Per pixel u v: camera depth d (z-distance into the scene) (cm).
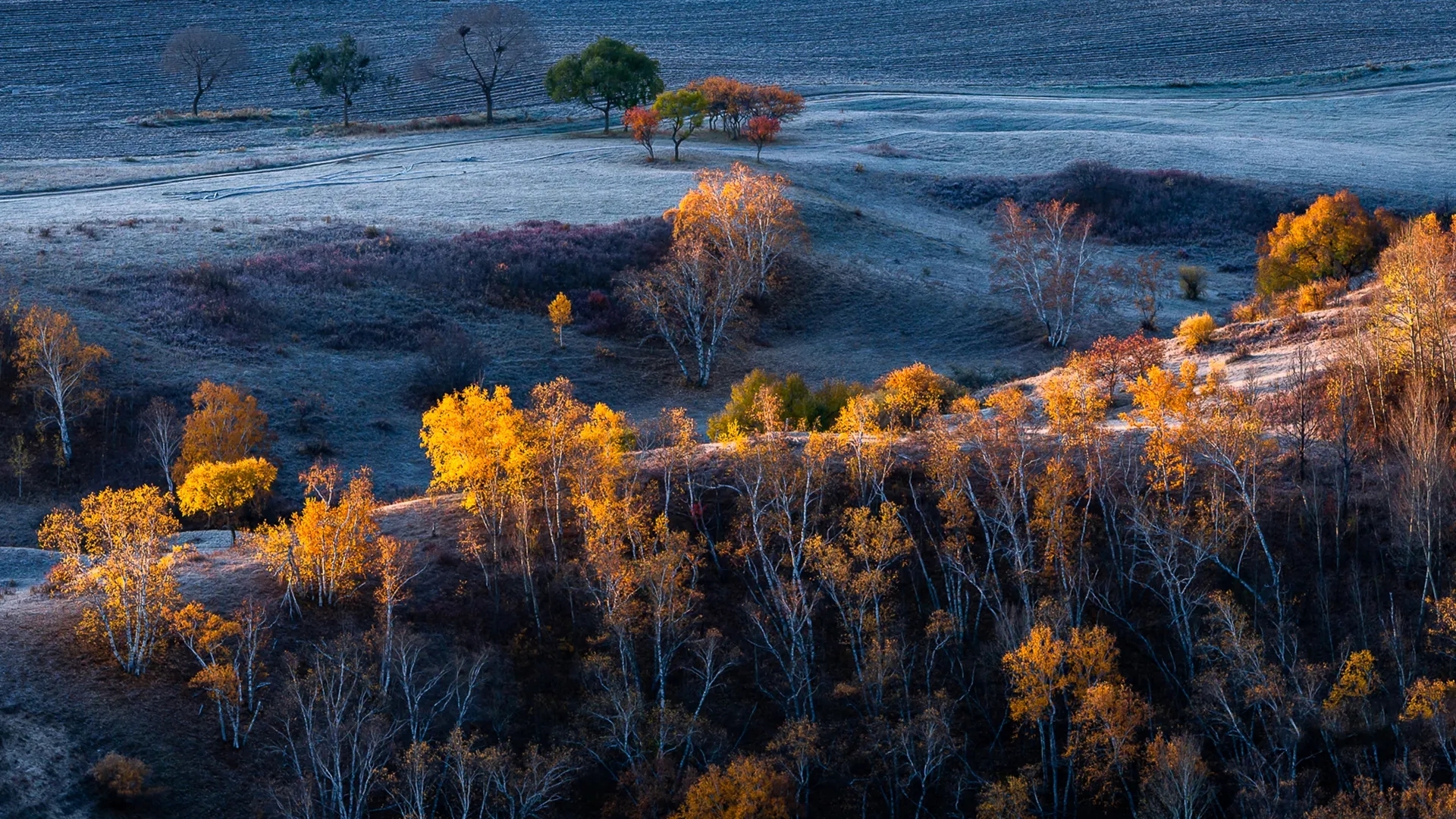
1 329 10681
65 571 6303
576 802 5641
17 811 4956
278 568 6456
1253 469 6638
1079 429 7056
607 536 6500
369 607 6462
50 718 5412
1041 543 6656
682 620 6259
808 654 6312
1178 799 5175
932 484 7206
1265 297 12356
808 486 6888
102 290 12131
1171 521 6284
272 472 8131
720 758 5766
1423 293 7712
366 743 5450
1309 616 6178
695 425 11225
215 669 5484
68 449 9862
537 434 7081
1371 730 5450
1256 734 5697
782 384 9281
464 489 7575
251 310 12188
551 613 6525
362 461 10225
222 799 5284
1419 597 6116
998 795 5328
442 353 11569
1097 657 5647
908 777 5669
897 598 6638
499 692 6069
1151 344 9288
